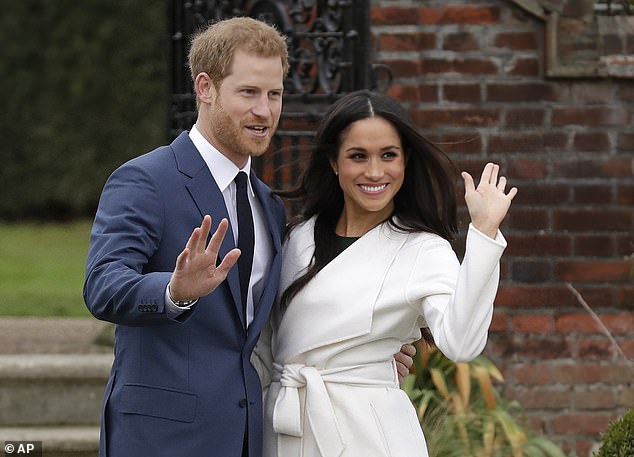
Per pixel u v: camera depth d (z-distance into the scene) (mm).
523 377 15992
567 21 15789
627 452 12422
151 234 9438
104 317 9008
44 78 38312
